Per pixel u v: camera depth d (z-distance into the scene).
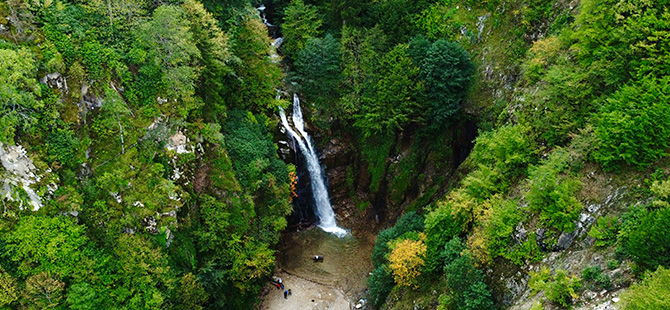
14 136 30.14
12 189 29.70
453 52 49.78
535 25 50.75
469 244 32.81
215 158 41.91
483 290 28.91
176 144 38.47
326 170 57.66
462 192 36.91
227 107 48.78
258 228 44.38
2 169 29.44
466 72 51.09
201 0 45.94
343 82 54.75
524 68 45.28
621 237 23.86
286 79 55.69
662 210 21.38
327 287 45.69
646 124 25.80
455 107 51.69
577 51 34.75
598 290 23.03
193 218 38.91
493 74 52.78
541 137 34.28
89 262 30.78
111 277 31.97
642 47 28.44
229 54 44.16
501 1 54.47
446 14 56.44
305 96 56.25
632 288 20.27
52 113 31.94
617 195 26.41
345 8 55.91
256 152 45.69
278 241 48.22
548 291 24.25
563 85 32.78
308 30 56.25
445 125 52.91
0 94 28.38
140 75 37.22
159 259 33.75
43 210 30.55
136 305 32.03
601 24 31.59
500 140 35.69
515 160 34.19
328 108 56.00
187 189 38.91
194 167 39.97
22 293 28.33
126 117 35.78
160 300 32.34
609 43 31.05
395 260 35.62
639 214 23.78
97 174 33.88
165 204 36.00
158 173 36.34
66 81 33.34
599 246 25.14
